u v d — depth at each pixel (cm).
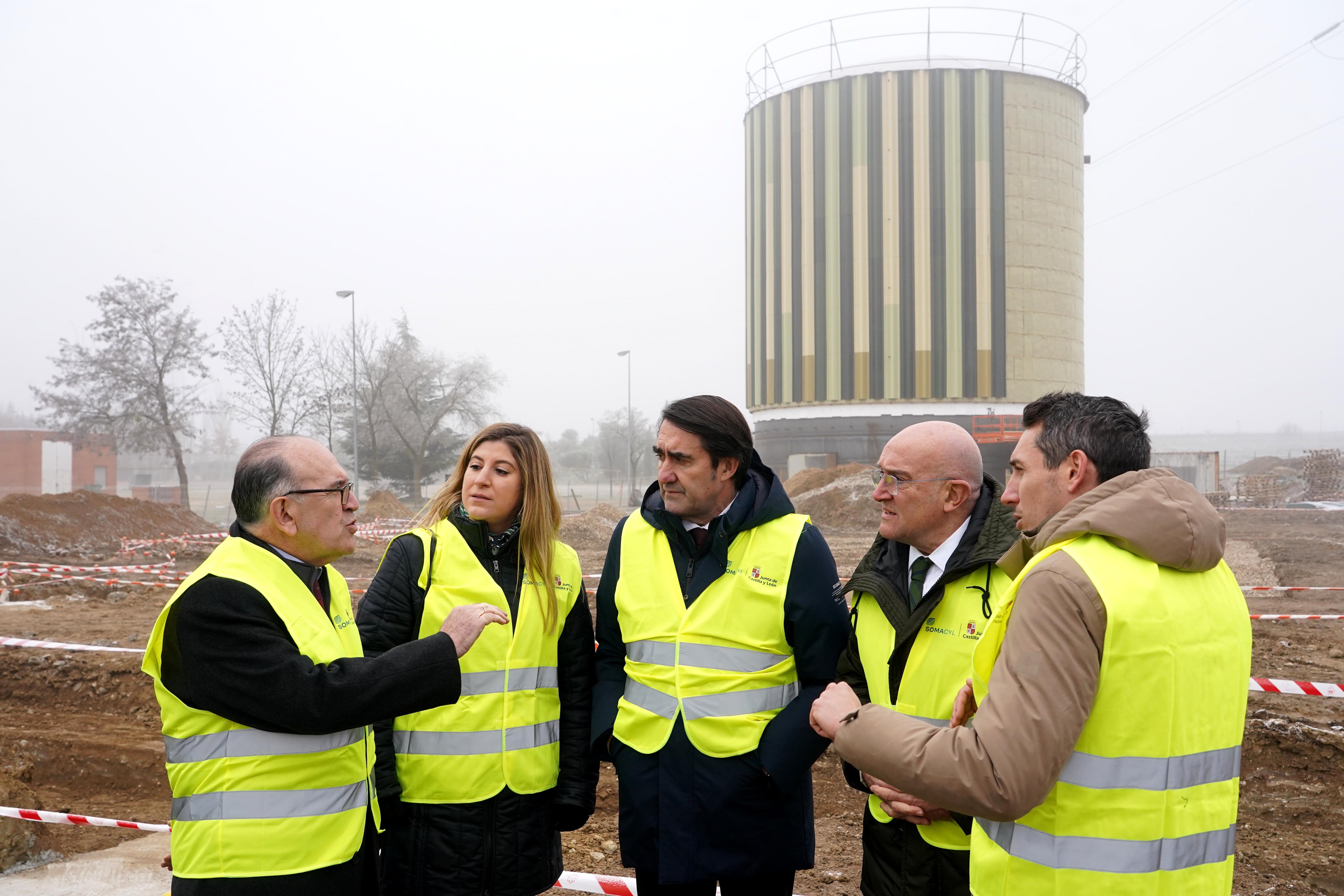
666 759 274
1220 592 191
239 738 221
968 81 3666
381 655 230
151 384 2994
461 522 294
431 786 275
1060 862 177
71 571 1528
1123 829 173
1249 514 2767
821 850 465
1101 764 175
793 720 262
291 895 220
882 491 266
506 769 279
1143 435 203
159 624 222
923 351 3659
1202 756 180
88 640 963
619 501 5116
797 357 3866
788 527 283
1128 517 179
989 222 3669
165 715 225
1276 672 779
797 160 3838
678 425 277
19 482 4512
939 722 249
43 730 702
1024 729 169
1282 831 478
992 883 190
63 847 471
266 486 234
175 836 223
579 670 309
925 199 3656
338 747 232
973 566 246
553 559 299
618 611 297
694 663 276
